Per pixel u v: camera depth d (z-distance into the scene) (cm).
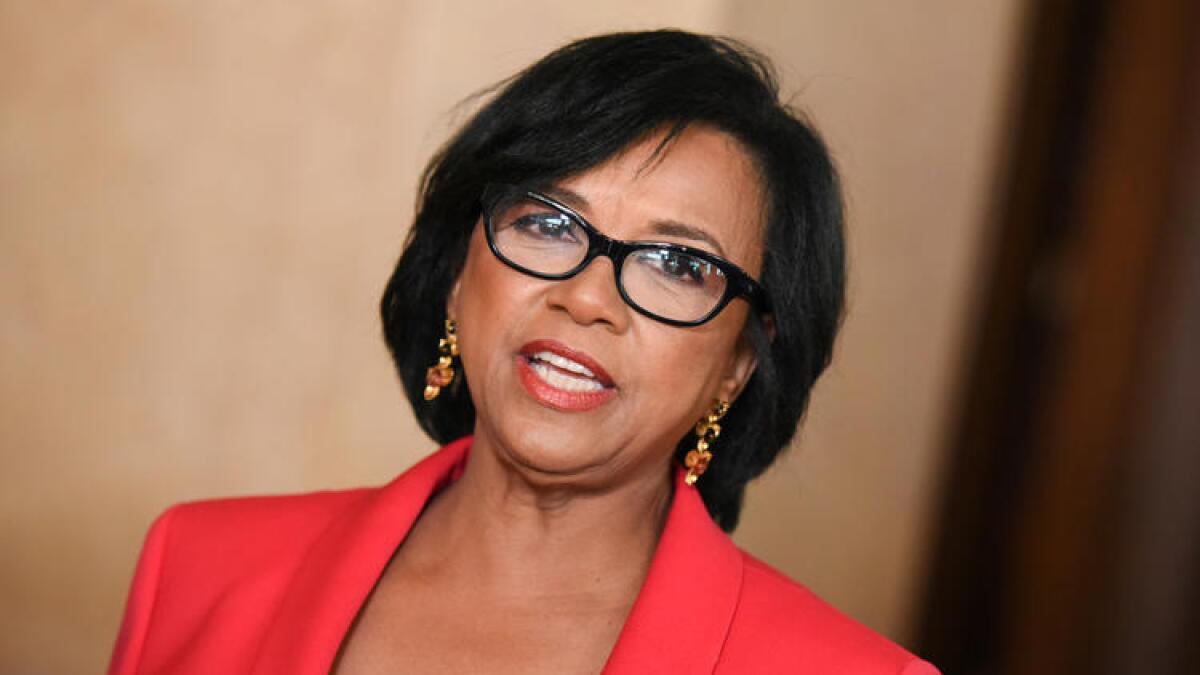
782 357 416
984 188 1064
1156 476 1047
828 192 411
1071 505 1074
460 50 958
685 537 407
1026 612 1091
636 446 395
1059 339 1083
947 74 1041
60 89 1020
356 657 412
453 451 450
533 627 407
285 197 994
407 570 429
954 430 1082
